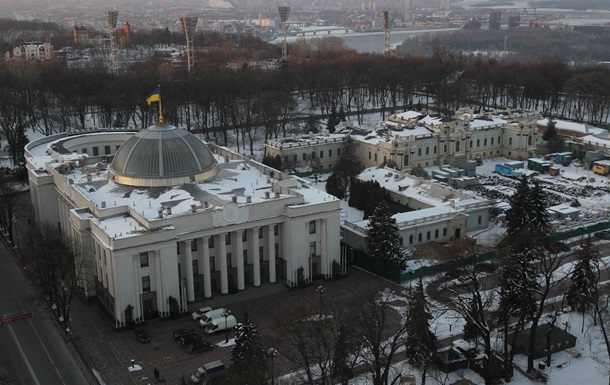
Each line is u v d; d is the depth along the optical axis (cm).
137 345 13838
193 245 15462
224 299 15725
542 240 14938
